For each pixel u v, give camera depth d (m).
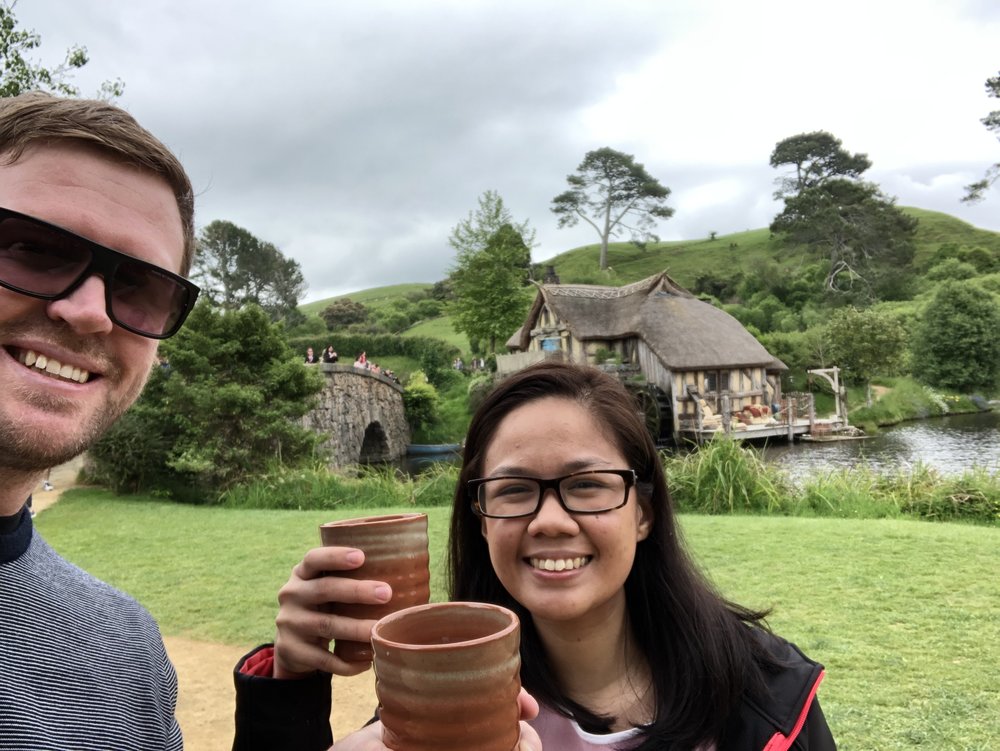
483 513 1.49
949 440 26.91
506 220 42.12
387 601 1.20
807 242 73.06
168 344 15.88
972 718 3.45
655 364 30.05
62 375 1.24
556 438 1.42
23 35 10.42
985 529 8.32
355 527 1.24
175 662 4.97
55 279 1.22
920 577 5.97
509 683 0.87
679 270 84.88
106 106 1.34
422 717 0.83
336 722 4.03
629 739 1.43
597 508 1.40
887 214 69.81
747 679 1.44
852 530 8.15
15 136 1.25
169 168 1.40
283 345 17.25
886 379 40.94
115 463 15.48
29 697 1.13
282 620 1.27
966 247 73.44
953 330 39.66
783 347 41.75
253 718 1.32
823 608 5.22
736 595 5.60
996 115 42.00
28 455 1.17
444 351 46.38
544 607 1.39
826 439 28.59
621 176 88.50
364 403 28.97
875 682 3.90
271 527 10.30
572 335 32.03
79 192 1.27
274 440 16.52
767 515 10.48
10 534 1.23
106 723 1.22
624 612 1.61
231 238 70.69
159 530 10.44
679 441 28.42
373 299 100.69
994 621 4.83
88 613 1.32
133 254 1.32
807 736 1.44
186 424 15.48
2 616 1.17
